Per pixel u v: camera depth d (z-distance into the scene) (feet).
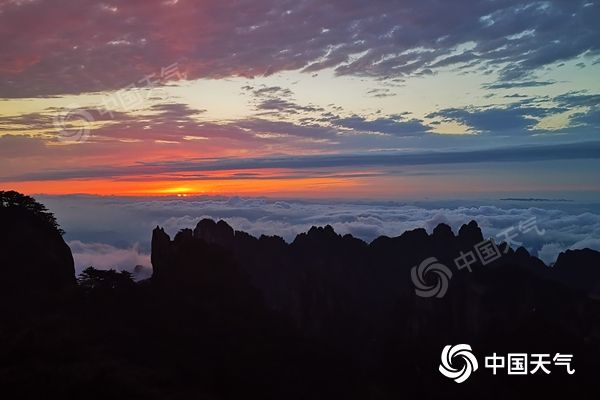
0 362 134.31
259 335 212.84
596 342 226.17
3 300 193.16
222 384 168.35
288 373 192.95
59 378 127.95
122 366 145.69
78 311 187.62
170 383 146.00
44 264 225.76
